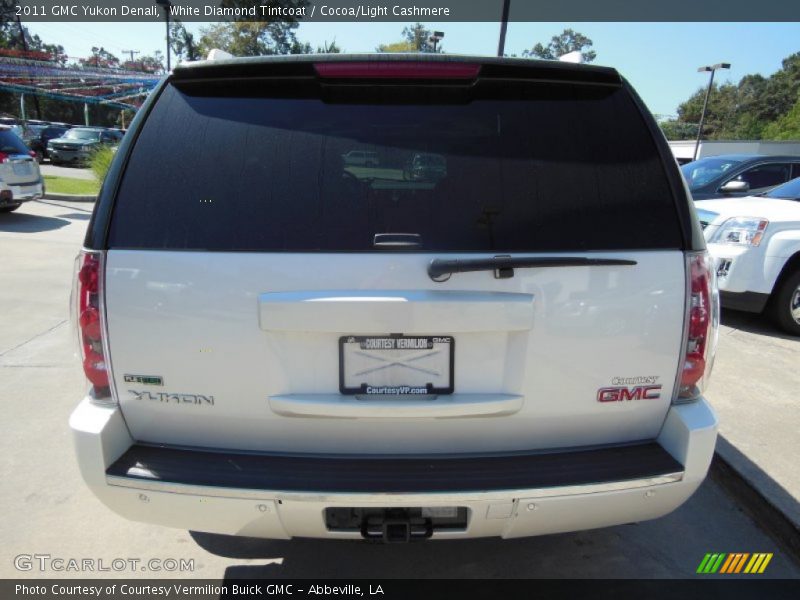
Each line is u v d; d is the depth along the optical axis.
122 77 35.72
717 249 5.76
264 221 1.91
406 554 2.68
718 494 3.18
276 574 2.55
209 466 1.93
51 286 7.05
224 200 1.93
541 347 1.92
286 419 1.95
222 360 1.92
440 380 1.93
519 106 2.06
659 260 1.95
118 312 1.92
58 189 15.84
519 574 2.56
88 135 25.92
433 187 1.96
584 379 1.96
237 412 1.96
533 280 1.89
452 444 1.99
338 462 1.95
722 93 92.62
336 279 1.87
